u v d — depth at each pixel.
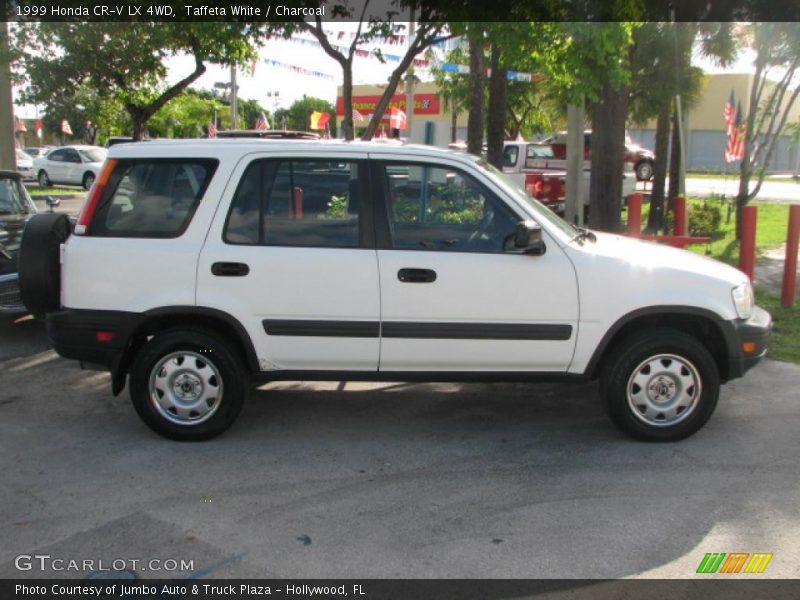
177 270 4.89
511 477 4.61
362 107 36.16
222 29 9.20
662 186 15.77
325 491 4.42
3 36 12.13
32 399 6.02
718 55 13.01
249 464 4.80
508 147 18.52
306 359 5.01
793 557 3.70
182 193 4.98
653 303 4.89
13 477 4.59
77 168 27.53
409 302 4.89
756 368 6.76
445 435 5.31
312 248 4.91
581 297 4.89
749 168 13.39
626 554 3.72
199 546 3.80
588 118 16.58
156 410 5.05
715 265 5.21
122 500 4.30
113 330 4.92
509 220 4.97
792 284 8.77
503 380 5.07
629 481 4.54
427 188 5.00
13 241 7.59
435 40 9.36
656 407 5.06
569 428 5.43
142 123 14.31
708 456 4.91
